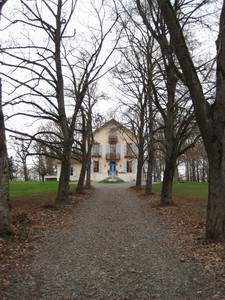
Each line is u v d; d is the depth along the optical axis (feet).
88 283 21.02
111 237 35.12
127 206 65.26
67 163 65.41
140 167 114.83
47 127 143.13
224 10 29.32
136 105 107.96
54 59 62.28
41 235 35.27
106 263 25.35
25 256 26.81
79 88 64.80
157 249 29.71
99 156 206.28
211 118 29.94
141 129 112.47
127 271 23.35
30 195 85.05
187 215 49.06
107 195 92.07
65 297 18.75
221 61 29.50
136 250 29.40
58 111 62.34
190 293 19.19
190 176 261.03
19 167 266.57
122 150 205.26
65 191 65.46
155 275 22.44
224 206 30.73
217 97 29.71
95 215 52.37
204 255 26.63
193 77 28.84
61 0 61.67
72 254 27.99
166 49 39.99
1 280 20.97
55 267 24.27
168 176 62.23
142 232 37.91
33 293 19.25
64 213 53.21
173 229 39.27
